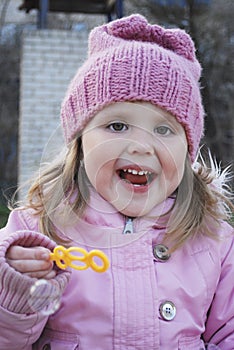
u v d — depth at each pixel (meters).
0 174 11.03
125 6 10.33
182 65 1.61
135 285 1.50
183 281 1.57
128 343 1.46
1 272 1.30
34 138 7.61
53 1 8.53
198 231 1.65
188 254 1.62
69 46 7.77
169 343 1.49
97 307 1.47
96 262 1.53
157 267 1.55
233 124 10.27
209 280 1.60
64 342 1.48
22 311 1.32
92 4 8.66
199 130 1.67
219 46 10.42
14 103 11.41
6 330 1.35
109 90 1.53
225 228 1.71
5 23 11.88
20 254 1.31
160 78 1.54
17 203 1.78
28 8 8.90
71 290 1.49
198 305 1.56
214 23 10.39
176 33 1.67
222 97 10.41
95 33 1.67
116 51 1.57
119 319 1.47
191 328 1.53
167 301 1.52
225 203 1.78
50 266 1.32
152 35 1.66
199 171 1.77
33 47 7.71
